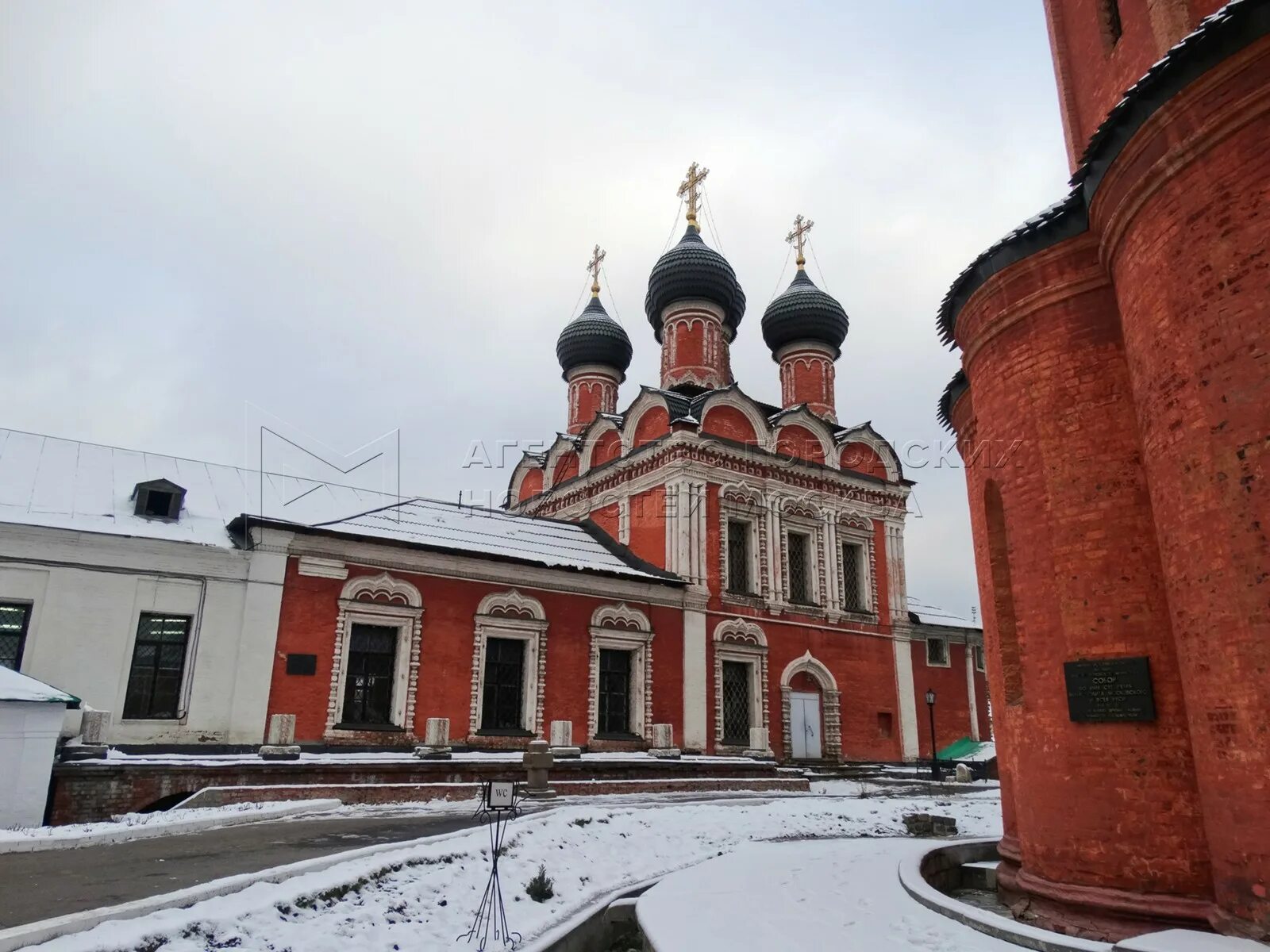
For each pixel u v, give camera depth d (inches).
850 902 387.2
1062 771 376.2
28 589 749.9
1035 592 402.6
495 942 351.9
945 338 513.0
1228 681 297.1
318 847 470.6
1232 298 304.8
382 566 915.4
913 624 1439.5
